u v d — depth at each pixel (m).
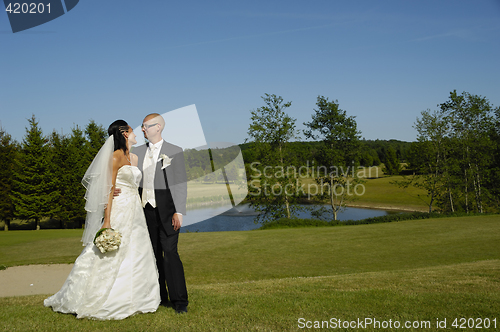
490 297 4.02
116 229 3.34
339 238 15.30
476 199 34.50
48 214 28.98
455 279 5.61
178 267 3.47
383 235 15.70
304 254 12.30
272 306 3.63
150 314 3.31
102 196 3.29
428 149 34.56
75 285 3.23
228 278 8.99
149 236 3.65
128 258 3.35
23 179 28.38
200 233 17.64
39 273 8.48
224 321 3.10
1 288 7.16
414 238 14.76
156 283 3.50
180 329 2.87
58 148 31.58
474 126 34.06
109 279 3.21
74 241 14.48
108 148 3.39
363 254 12.12
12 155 29.84
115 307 3.17
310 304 3.72
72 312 3.21
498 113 36.47
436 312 3.39
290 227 21.97
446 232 15.83
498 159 36.22
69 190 29.98
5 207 28.91
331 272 9.63
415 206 42.19
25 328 2.87
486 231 15.72
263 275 9.34
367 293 4.34
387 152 76.31
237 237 15.98
